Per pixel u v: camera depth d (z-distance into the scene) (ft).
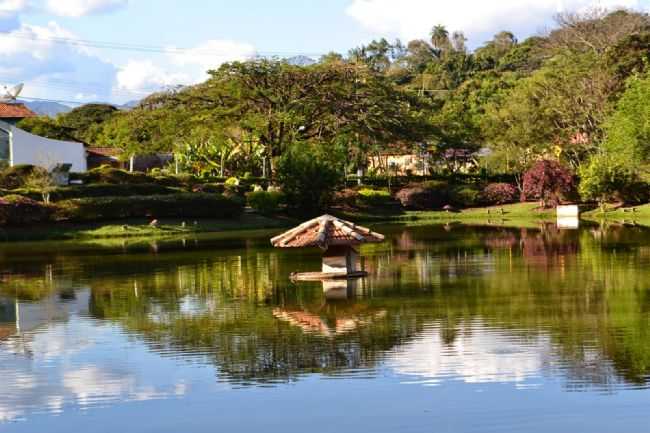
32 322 63.46
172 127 223.10
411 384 43.55
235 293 75.72
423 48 572.51
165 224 174.60
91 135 321.11
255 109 228.02
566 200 216.33
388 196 227.81
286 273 90.68
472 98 363.76
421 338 53.47
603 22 290.97
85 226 168.76
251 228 182.29
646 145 171.63
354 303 68.08
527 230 152.76
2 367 49.37
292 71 224.74
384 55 560.61
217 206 183.52
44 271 99.30
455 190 232.32
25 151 203.21
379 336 54.44
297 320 60.90
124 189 185.26
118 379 46.01
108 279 89.25
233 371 46.83
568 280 77.92
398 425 37.93
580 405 39.70
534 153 258.78
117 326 60.75
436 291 73.31
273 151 229.04
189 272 93.86
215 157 245.86
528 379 43.75
